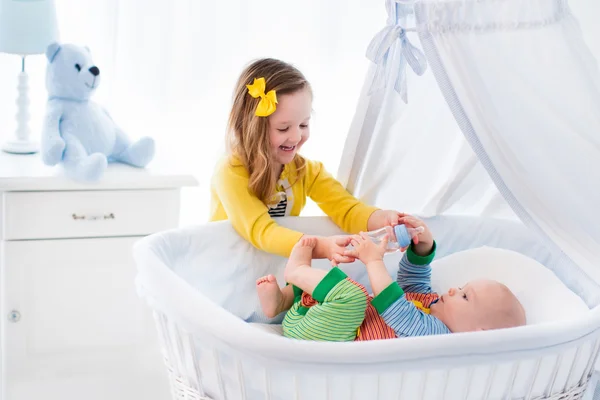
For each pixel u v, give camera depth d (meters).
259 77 1.72
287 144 1.75
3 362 1.89
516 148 1.60
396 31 1.64
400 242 1.68
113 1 2.12
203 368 1.38
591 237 1.66
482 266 1.83
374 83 1.72
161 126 2.25
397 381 1.34
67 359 1.94
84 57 1.92
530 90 1.56
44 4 1.93
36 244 1.84
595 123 1.57
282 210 1.89
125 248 1.91
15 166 1.89
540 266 1.78
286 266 1.66
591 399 1.80
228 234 1.76
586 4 1.76
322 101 2.40
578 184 1.62
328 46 2.36
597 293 1.71
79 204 1.85
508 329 1.33
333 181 1.92
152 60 2.19
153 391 2.03
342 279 1.58
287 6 2.29
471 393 1.41
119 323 1.96
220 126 2.30
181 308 1.32
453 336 1.28
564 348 1.39
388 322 1.56
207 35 2.22
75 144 1.87
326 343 1.24
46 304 1.89
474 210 2.03
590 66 1.57
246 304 1.78
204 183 2.34
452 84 1.56
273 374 1.32
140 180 1.87
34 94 2.16
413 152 1.87
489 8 1.54
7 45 1.92
